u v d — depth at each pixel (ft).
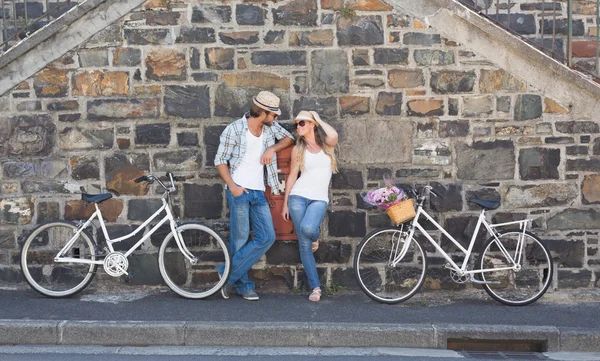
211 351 18.70
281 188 22.67
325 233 23.27
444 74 22.90
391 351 18.93
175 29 22.84
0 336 19.16
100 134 23.04
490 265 23.04
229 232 23.26
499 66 22.82
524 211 23.16
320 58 22.91
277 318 20.11
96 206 22.29
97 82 22.90
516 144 23.02
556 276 23.24
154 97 22.98
